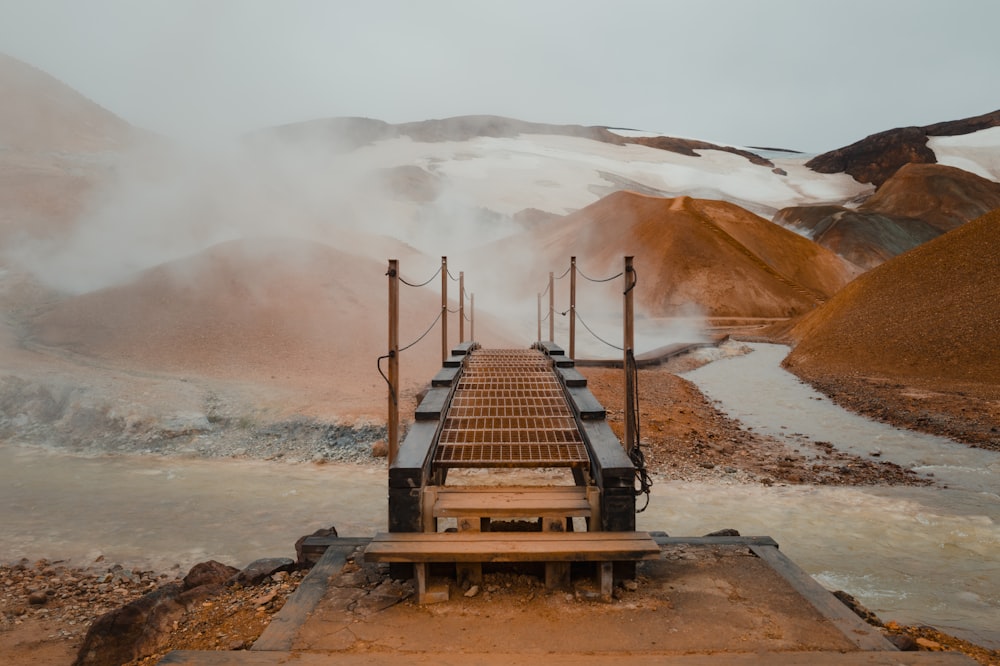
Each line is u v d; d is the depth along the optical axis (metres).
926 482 11.47
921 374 22.53
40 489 11.37
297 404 16.02
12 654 5.73
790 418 17.91
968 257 28.36
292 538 9.09
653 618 4.17
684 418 16.44
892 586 7.02
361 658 3.68
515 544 4.42
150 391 16.47
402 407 15.88
